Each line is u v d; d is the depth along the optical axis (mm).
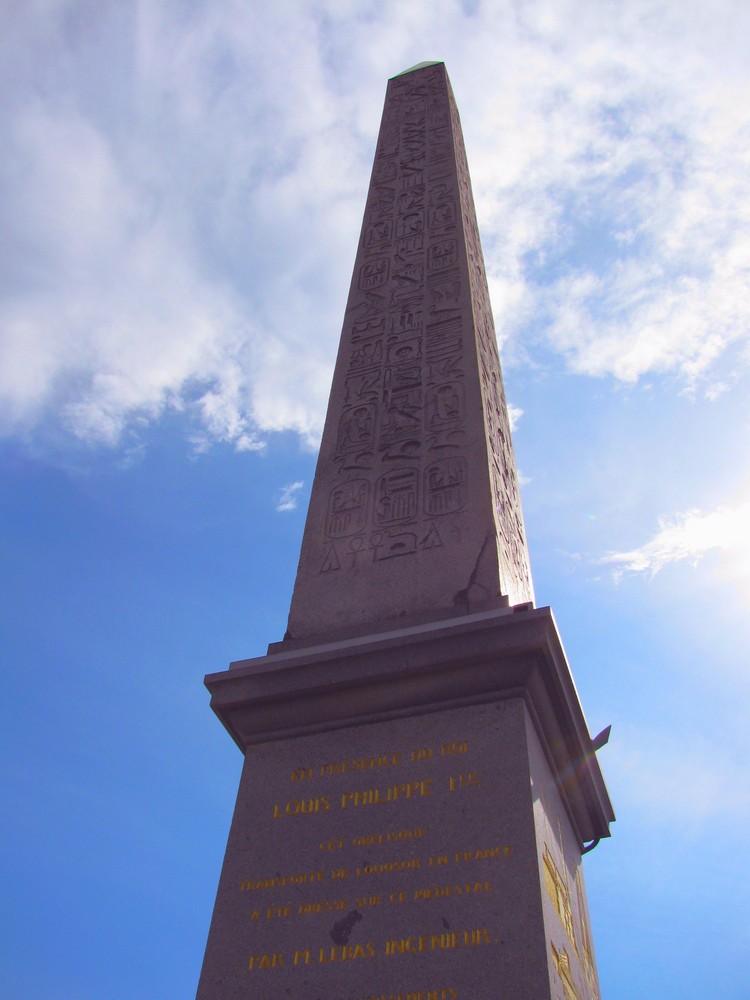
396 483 10578
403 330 12477
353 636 9078
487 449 10609
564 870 7965
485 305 13414
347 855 7508
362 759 8047
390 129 16438
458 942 6754
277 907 7391
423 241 13781
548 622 8023
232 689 8727
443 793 7586
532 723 7992
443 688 8133
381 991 6684
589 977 8031
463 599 9148
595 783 8820
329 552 10156
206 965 7219
